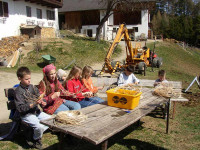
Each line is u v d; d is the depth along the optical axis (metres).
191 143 3.93
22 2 20.22
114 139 4.06
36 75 11.56
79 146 3.75
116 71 12.29
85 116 2.85
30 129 3.54
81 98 4.57
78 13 34.22
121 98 3.38
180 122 4.97
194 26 46.56
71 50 17.70
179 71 15.50
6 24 18.25
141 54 13.80
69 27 34.75
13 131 3.73
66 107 3.99
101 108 3.40
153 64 15.38
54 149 3.56
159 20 43.25
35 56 15.24
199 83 8.98
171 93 4.18
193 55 28.70
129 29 34.69
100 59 17.73
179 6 65.88
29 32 19.81
